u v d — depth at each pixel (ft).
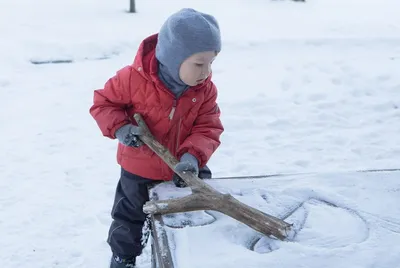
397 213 5.55
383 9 26.05
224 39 18.94
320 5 26.94
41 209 9.70
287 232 5.12
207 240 5.04
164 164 6.29
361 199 5.79
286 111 13.82
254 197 5.83
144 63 5.94
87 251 8.59
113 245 6.88
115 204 6.74
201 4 25.63
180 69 5.57
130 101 6.12
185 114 6.14
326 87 15.23
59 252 8.58
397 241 5.07
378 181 6.13
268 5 26.23
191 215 5.43
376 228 5.29
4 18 21.21
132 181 6.44
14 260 8.39
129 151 6.34
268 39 18.98
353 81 15.49
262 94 14.80
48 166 11.21
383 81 15.49
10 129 12.76
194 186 5.49
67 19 21.54
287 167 11.16
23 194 10.17
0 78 15.43
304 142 12.26
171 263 4.67
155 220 5.32
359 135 12.50
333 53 18.07
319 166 11.20
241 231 5.20
